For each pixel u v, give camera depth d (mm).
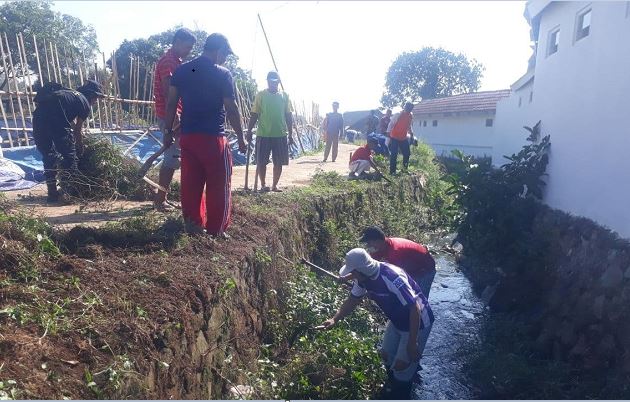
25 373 2830
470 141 25531
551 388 5641
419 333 5406
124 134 10977
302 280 6891
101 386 3021
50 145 6535
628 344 5555
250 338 5191
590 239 7281
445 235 13086
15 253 3898
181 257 4844
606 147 7199
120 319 3549
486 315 8328
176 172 9375
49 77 9492
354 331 6352
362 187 11539
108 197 6777
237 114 5418
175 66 6039
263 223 6902
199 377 3975
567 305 6988
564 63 9070
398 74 55844
